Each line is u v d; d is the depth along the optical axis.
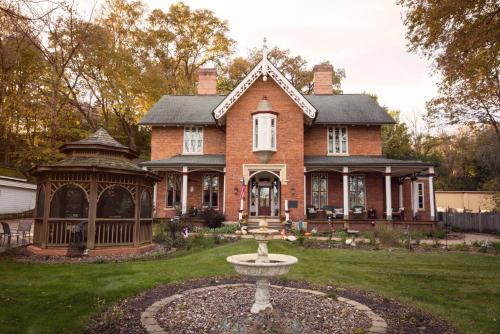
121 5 37.62
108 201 15.33
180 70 45.41
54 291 7.93
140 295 7.89
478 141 37.16
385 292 8.66
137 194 14.56
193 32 43.72
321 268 11.27
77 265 11.19
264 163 23.44
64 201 15.31
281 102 23.89
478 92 16.27
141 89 35.84
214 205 25.64
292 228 21.88
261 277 6.62
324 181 25.62
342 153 25.89
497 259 13.60
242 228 20.02
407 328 6.19
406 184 28.47
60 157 26.31
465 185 48.47
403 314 6.93
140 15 38.66
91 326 5.94
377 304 7.66
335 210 24.16
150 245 15.09
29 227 16.09
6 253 13.02
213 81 31.64
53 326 5.99
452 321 6.64
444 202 40.22
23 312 6.61
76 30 27.70
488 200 36.88
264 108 23.36
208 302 7.37
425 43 11.98
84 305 7.05
